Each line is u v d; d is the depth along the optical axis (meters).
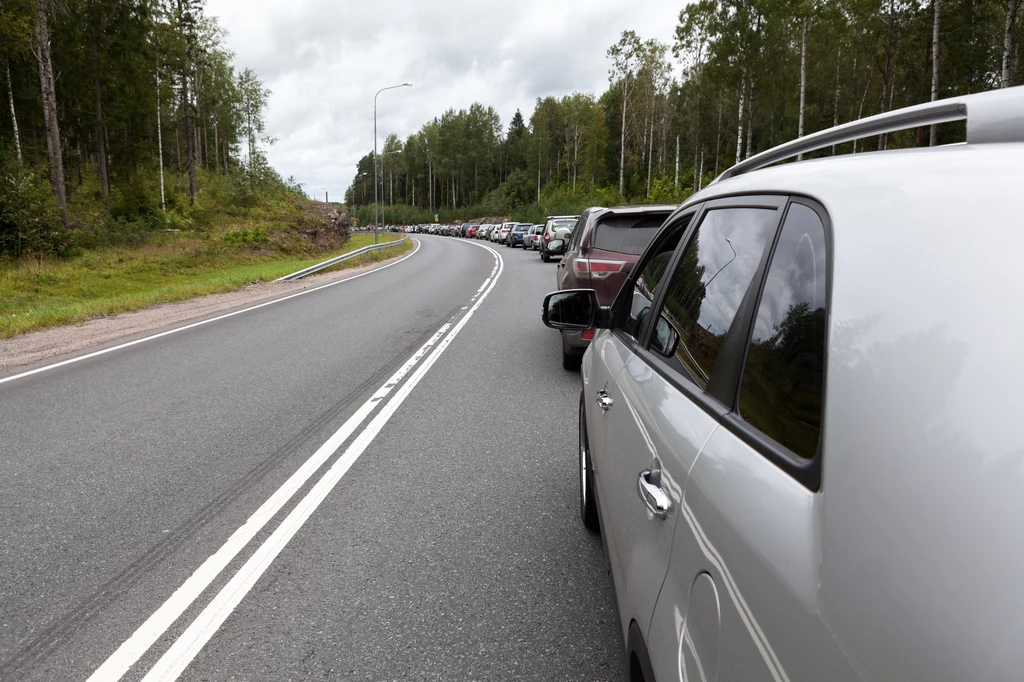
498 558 3.26
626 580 1.77
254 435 5.36
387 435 5.33
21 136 43.31
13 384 7.41
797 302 1.15
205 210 48.56
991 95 1.01
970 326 0.77
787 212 1.33
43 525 3.69
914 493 0.73
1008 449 0.68
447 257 34.91
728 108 50.97
